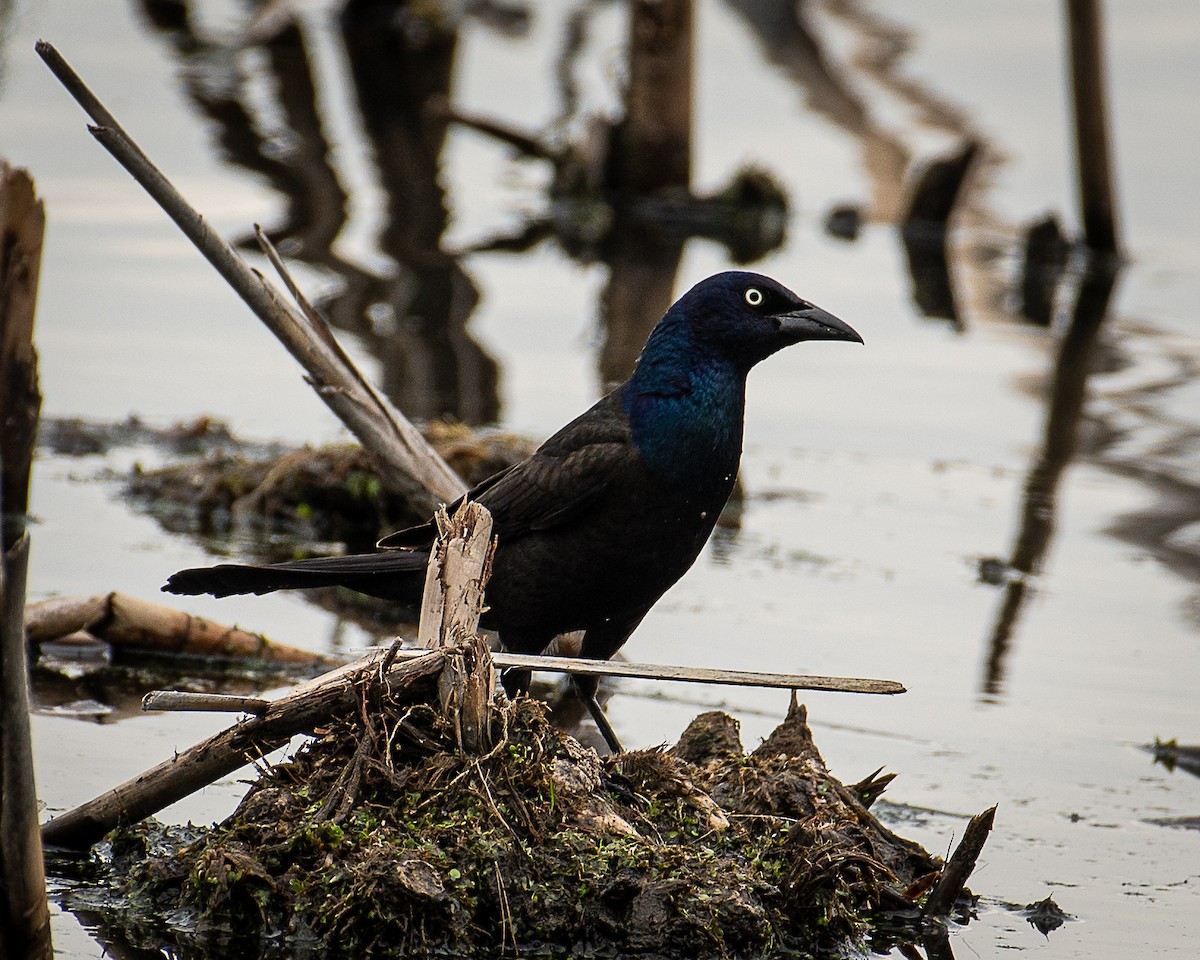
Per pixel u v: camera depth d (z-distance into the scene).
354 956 6.93
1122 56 28.52
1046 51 30.22
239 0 31.62
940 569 12.50
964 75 29.19
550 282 19.67
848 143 26.80
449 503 9.73
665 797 7.89
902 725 9.81
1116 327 19.28
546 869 7.16
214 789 8.48
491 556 8.03
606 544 9.02
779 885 7.43
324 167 23.34
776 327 9.09
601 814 7.47
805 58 30.45
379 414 10.72
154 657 10.23
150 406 15.11
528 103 26.91
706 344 9.05
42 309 17.59
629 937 7.10
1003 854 8.27
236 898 7.06
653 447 8.95
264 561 11.93
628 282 19.86
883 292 20.38
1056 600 11.98
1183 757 9.49
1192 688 10.47
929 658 10.84
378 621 11.24
